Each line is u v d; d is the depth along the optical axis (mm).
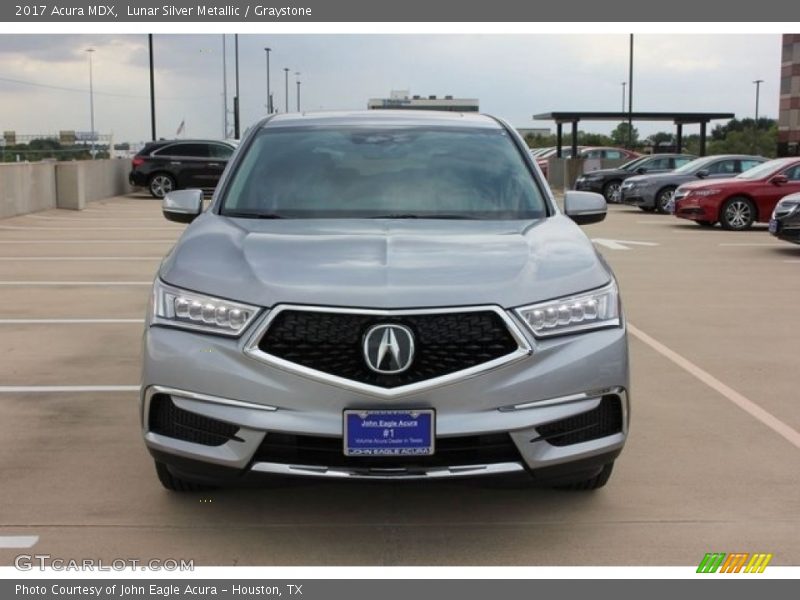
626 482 4633
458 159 5168
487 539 3992
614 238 16844
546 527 4105
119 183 30297
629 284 11203
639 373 6844
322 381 3617
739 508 4309
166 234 17172
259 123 5578
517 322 3711
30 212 21812
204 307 3791
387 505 4336
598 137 71062
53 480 4625
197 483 4277
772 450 5113
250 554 3854
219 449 3746
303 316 3672
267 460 3715
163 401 3867
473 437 3682
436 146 5273
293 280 3758
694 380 6641
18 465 4836
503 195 4930
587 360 3801
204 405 3738
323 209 4785
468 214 4773
